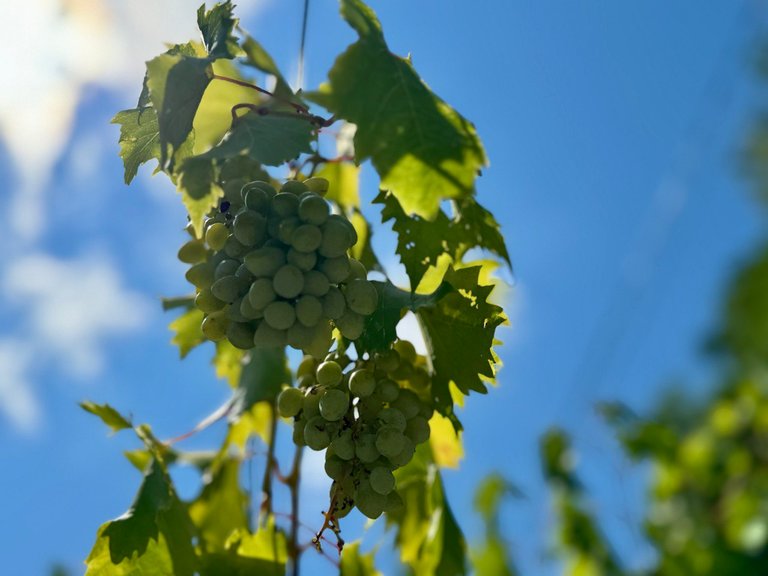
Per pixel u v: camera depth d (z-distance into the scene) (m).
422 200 0.64
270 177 0.81
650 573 1.67
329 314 0.62
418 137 0.64
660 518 1.75
